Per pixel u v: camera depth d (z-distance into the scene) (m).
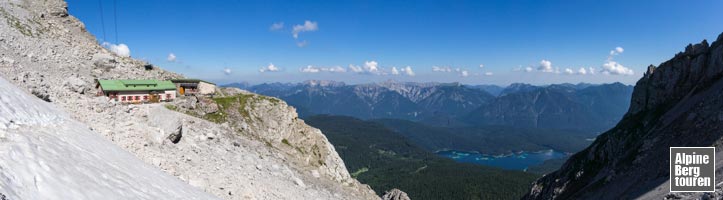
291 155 96.62
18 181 13.27
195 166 36.00
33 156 15.63
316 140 112.75
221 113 96.00
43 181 14.42
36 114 22.28
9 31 80.75
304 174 71.44
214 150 46.97
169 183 25.36
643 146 102.62
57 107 29.03
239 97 106.69
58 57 85.06
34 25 93.94
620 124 143.62
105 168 19.81
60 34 99.62
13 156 14.59
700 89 113.19
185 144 41.50
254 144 68.81
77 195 15.12
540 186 154.62
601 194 101.19
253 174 46.50
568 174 140.50
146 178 22.91
